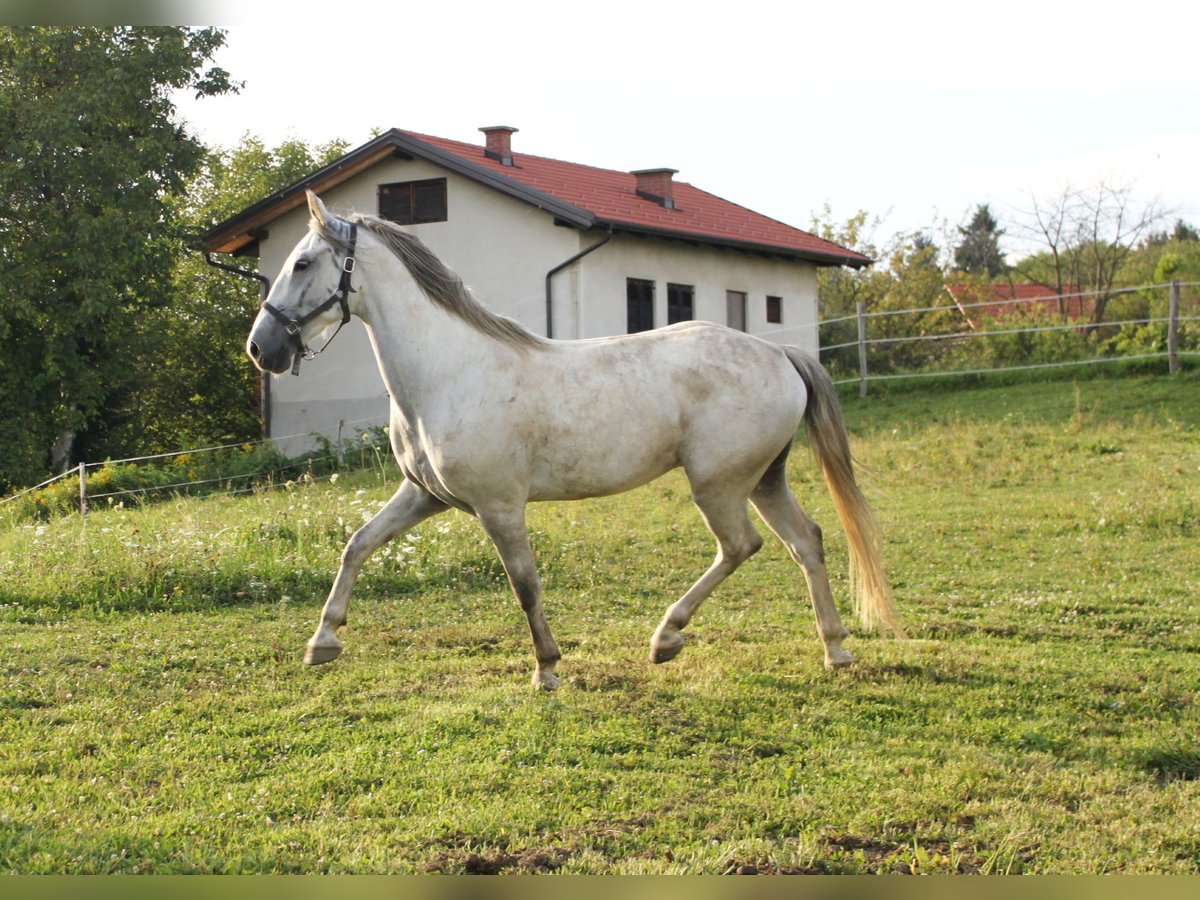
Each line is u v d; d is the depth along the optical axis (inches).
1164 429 647.1
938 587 353.7
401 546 381.4
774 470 261.4
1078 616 309.7
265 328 231.1
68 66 828.0
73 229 820.6
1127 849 164.7
